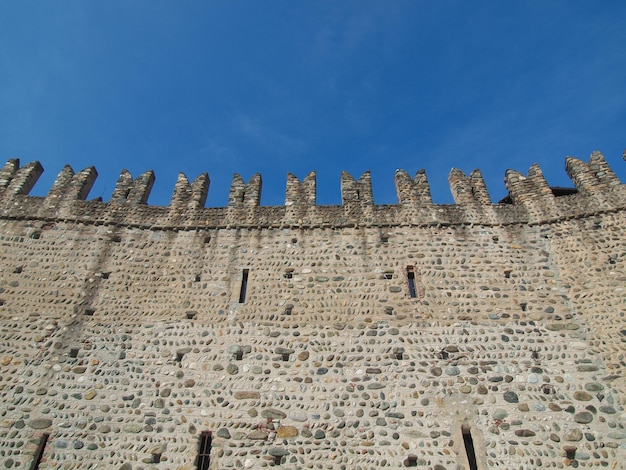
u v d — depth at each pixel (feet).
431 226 50.75
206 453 37.01
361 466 35.78
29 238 50.14
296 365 41.29
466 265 47.50
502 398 38.70
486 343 42.01
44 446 37.27
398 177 56.13
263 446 36.94
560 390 38.83
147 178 56.95
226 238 50.98
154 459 36.58
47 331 43.52
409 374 40.34
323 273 47.52
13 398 39.45
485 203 52.75
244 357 41.98
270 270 48.08
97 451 36.99
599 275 44.93
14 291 46.06
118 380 40.73
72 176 56.29
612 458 35.17
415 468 35.55
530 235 49.37
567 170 55.52
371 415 38.17
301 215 52.49
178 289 47.09
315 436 37.29
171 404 39.29
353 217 51.96
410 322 43.68
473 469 35.68
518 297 44.96
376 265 47.83
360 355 41.68
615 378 38.93
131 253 49.65
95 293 46.42
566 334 42.14
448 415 37.96
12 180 55.47
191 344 43.06
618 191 50.01
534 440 36.42
